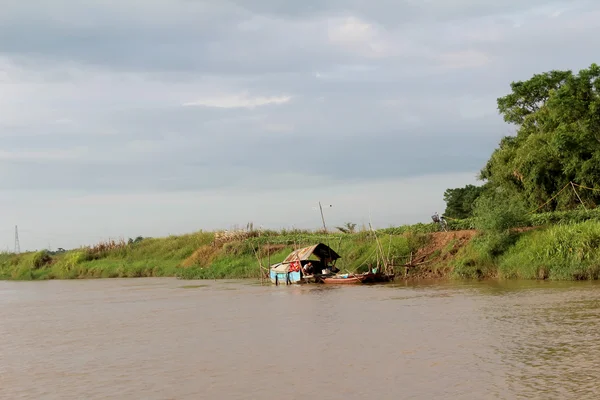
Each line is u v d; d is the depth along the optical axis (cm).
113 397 1342
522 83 4812
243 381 1401
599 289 2470
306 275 3772
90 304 3341
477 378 1299
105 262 6662
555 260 2952
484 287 2838
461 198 5812
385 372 1396
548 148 3919
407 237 3822
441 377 1325
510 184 4319
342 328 1992
